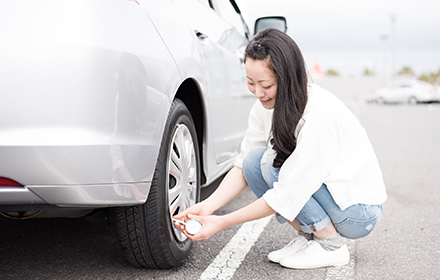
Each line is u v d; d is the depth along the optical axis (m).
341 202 1.65
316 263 1.78
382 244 2.14
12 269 1.75
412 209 2.83
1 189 1.26
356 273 1.76
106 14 1.33
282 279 1.68
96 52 1.28
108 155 1.30
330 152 1.54
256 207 1.57
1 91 1.23
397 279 1.70
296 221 1.84
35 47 1.23
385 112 14.96
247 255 1.94
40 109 1.24
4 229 2.24
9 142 1.23
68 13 1.27
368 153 1.69
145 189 1.45
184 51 1.73
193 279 1.67
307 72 1.50
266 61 1.44
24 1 1.25
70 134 1.25
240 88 2.67
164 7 1.75
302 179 1.53
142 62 1.41
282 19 3.05
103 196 1.33
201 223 1.57
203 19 2.25
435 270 1.80
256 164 1.78
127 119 1.35
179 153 1.77
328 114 1.54
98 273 1.71
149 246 1.60
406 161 4.79
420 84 22.42
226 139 2.41
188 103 2.02
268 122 1.73
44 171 1.25
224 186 1.83
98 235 2.18
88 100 1.27
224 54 2.38
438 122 10.48
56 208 1.36
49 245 2.03
